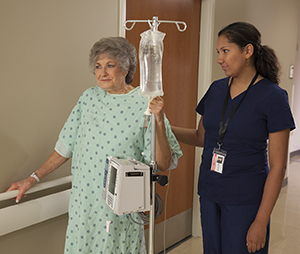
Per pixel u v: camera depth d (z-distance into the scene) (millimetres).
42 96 1717
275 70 1620
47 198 1729
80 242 1465
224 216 1666
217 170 1653
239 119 1609
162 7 2488
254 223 1545
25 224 1624
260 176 1627
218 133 1691
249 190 1616
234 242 1636
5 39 1530
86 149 1479
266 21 3777
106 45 1399
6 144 1585
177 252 2768
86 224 1459
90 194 1461
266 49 1612
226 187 1644
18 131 1629
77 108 1601
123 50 1415
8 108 1574
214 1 2861
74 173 1547
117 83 1444
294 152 6727
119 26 2080
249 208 1617
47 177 1790
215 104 1732
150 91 1133
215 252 1728
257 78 1631
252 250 1548
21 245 1706
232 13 3170
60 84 1796
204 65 2918
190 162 2992
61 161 1657
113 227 1438
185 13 2725
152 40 1115
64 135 1613
